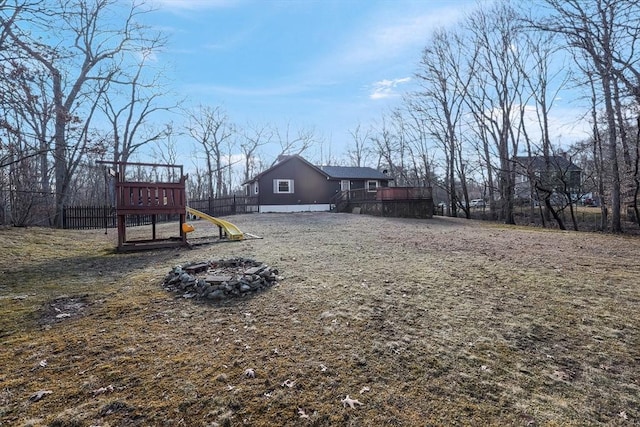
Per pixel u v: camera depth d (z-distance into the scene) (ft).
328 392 6.59
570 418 6.05
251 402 6.26
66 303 11.43
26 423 5.64
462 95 73.92
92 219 46.62
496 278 14.56
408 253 20.33
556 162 54.39
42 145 29.63
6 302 11.45
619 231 42.83
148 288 13.19
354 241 25.41
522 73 62.80
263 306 11.18
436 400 6.42
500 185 69.46
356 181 81.51
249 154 123.03
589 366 7.75
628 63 27.14
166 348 8.29
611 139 42.24
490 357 8.02
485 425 5.80
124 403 6.18
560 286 13.46
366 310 10.77
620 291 12.86
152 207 22.47
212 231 34.73
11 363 7.55
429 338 8.90
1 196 35.01
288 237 27.84
